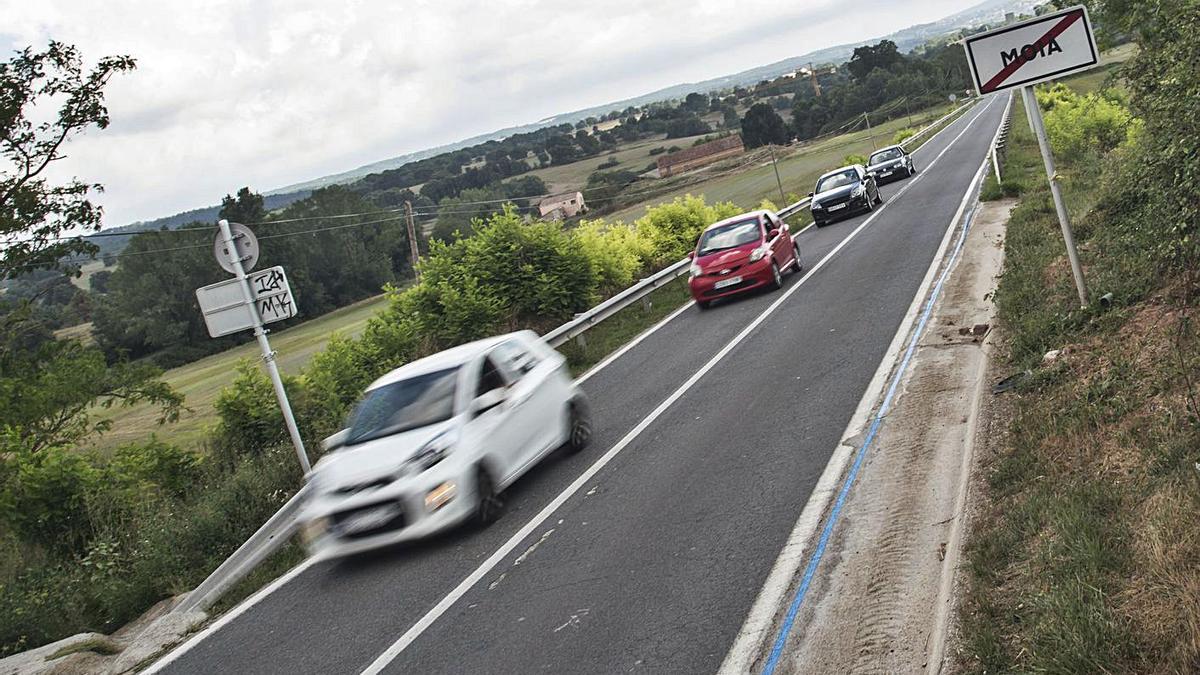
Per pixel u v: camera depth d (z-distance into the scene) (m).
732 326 15.98
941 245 18.47
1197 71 7.07
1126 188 9.45
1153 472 4.91
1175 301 7.27
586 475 9.45
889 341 11.72
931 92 124.31
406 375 9.64
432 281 18.94
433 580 7.56
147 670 7.41
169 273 74.69
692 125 171.62
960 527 5.69
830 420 9.11
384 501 8.09
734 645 5.25
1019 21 8.31
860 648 4.90
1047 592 4.29
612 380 14.20
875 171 39.81
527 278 19.39
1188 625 3.56
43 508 12.18
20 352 22.00
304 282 82.38
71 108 23.67
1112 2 10.78
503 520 8.68
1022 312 9.90
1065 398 6.70
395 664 6.15
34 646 8.80
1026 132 41.56
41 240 24.03
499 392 9.24
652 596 6.15
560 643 5.81
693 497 7.92
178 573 9.88
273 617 7.81
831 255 21.73
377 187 150.38
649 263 26.80
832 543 6.28
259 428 14.55
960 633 4.46
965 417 8.05
